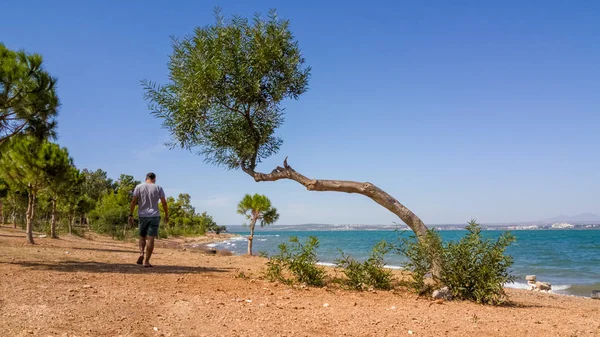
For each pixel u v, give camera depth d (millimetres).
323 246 56562
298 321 4652
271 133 9914
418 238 7473
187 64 8656
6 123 10555
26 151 15766
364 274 7277
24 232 29281
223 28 8734
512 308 6473
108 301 5000
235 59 8719
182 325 4250
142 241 9297
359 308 5547
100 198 73312
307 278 7371
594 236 112438
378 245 7504
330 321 4727
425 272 7074
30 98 9984
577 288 16828
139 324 4172
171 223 74500
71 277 6715
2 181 34094
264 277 7965
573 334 4504
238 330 4172
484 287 6641
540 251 47844
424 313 5410
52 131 11188
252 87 8742
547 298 9648
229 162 9883
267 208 23672
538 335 4441
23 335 3521
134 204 9039
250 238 23828
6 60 9508
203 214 102938
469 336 4344
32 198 16938
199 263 11117
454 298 6852
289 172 8656
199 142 9547
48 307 4520
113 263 9531
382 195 7699
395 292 6988
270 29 9008
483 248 6883
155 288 6086
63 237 26703
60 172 16656
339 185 8039
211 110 9562
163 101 9055
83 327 3908
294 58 9234
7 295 4973
